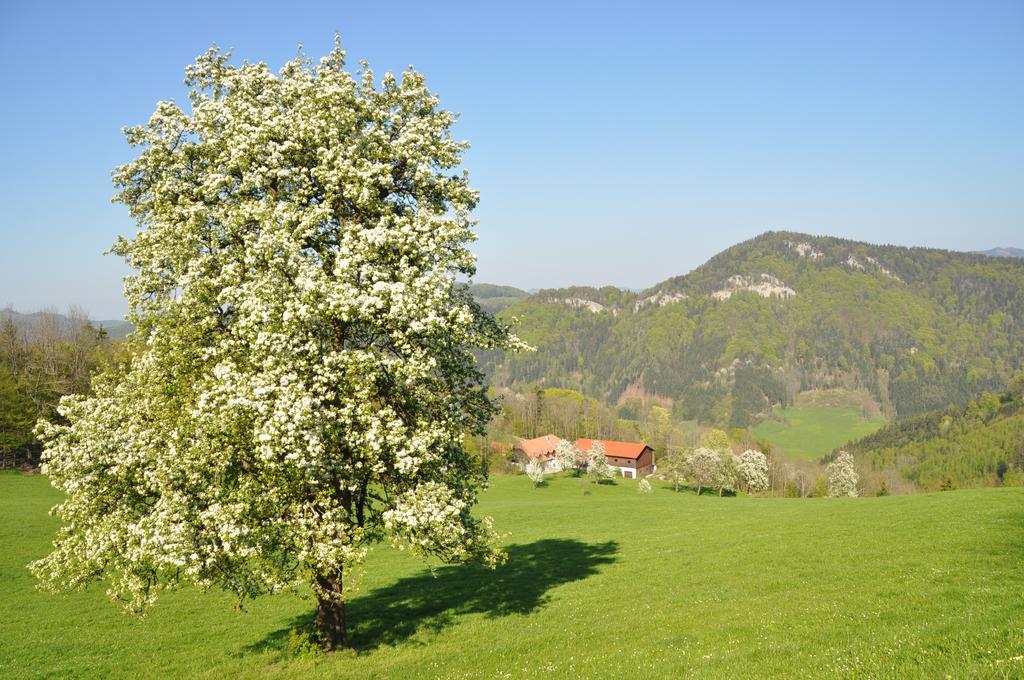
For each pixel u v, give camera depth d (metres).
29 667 25.69
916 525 38.22
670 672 17.28
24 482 80.75
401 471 20.58
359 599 34.28
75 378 98.31
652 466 160.88
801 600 24.14
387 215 22.23
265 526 19.97
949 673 12.38
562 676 18.75
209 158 23.75
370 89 24.89
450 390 24.95
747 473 126.19
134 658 26.52
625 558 40.31
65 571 21.41
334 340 21.47
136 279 22.16
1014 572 23.53
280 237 20.31
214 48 24.98
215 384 19.41
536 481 119.50
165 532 19.23
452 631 25.91
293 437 18.19
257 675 22.34
